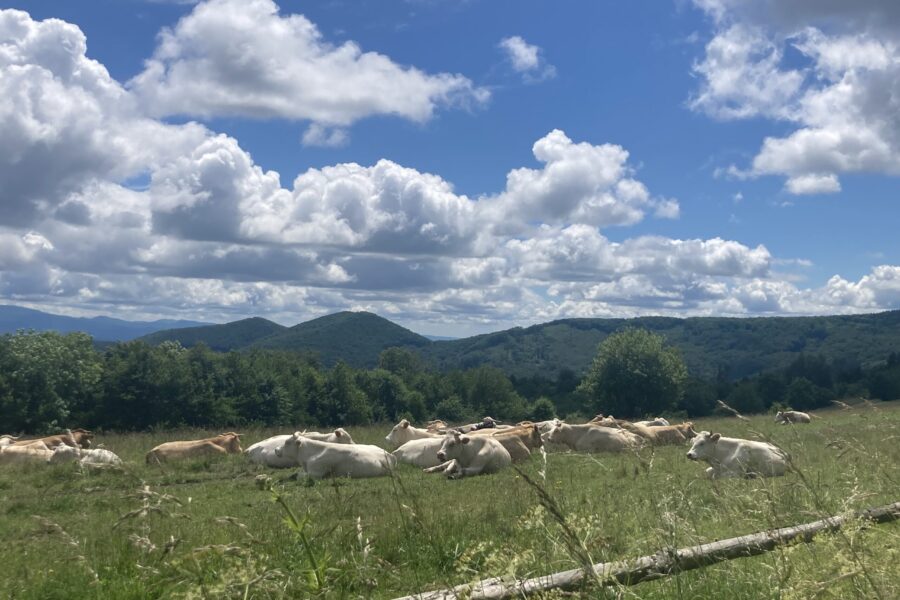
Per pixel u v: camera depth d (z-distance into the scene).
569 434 22.00
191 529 8.84
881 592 4.49
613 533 6.55
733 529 6.93
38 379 70.00
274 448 18.42
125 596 6.57
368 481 15.73
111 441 25.77
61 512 12.06
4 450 19.80
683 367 87.06
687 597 5.31
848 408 9.05
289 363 104.44
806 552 5.50
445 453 17.08
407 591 6.21
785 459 6.96
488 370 116.88
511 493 11.48
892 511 6.80
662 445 22.98
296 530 4.65
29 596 6.98
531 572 5.11
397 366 148.62
